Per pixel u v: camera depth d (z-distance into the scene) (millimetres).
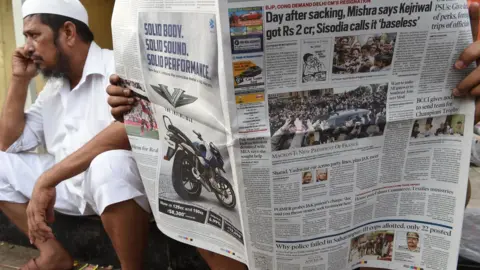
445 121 990
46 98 1960
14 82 1925
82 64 1844
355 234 1073
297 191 980
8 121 1916
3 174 1845
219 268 1276
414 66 956
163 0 981
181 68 999
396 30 923
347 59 923
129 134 1227
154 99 1110
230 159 962
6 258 2129
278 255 1042
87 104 1835
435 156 1016
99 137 1476
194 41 943
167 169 1170
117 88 1203
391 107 974
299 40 892
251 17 867
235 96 906
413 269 1104
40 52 1795
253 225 1012
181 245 1736
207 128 996
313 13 878
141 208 1482
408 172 1038
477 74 927
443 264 1065
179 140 1100
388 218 1090
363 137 980
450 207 1027
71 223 1996
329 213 1018
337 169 986
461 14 935
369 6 896
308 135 943
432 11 923
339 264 1081
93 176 1443
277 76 908
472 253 1430
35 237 1565
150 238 1784
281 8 868
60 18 1770
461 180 1004
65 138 1893
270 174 960
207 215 1146
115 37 1157
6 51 2873
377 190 1050
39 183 1512
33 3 1774
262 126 927
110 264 1962
